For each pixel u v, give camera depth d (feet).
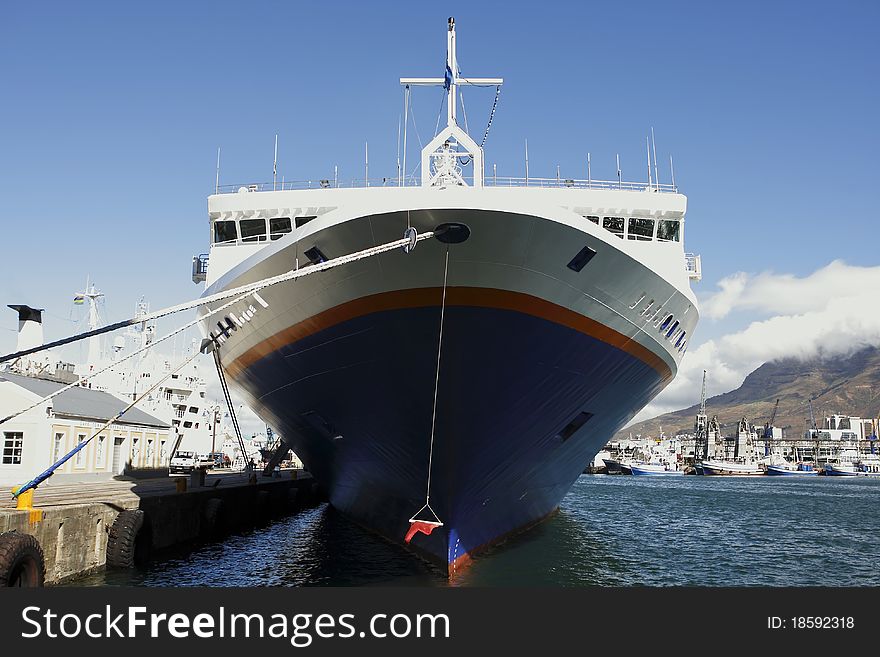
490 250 38.88
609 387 52.70
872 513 146.41
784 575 67.05
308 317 45.80
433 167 66.39
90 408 109.60
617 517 127.95
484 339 42.09
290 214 59.36
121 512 60.80
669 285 49.88
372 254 37.11
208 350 65.41
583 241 40.11
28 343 124.06
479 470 49.26
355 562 60.59
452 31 67.72
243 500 96.84
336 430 54.54
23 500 49.01
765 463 524.93
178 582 55.31
